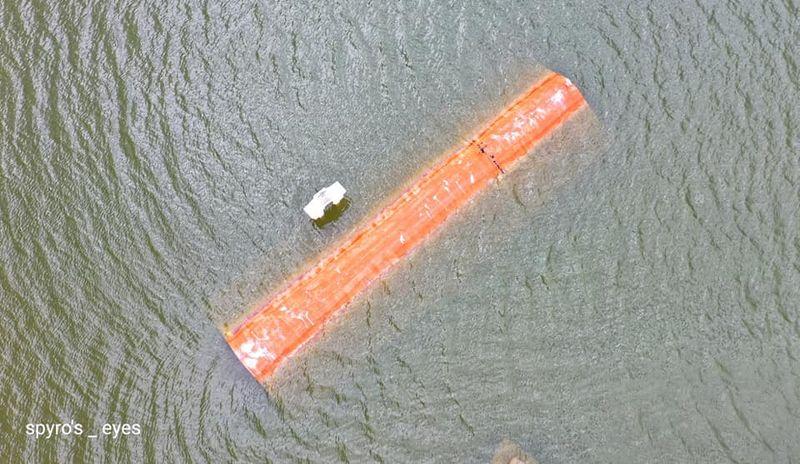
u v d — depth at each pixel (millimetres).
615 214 19172
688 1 21125
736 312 18281
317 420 17922
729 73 20297
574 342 18234
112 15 21922
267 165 20125
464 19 21375
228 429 17953
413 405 17922
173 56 21422
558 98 20031
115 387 18328
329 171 20016
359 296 18797
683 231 18938
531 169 19766
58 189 20047
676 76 20391
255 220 19562
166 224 19594
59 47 21656
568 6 21328
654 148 19688
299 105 20688
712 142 19656
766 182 19234
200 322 18781
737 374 17812
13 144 20562
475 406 17875
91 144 20484
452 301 18719
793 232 18797
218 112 20719
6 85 21219
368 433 17766
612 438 17500
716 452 17266
